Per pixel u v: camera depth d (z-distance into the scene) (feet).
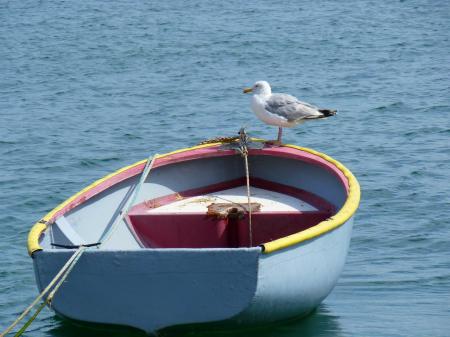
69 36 132.05
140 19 145.69
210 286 31.24
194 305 31.55
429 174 62.44
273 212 38.91
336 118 80.12
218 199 40.93
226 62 110.01
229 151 41.68
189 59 112.47
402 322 37.40
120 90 95.66
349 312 38.47
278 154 41.60
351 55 112.47
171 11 152.76
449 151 68.54
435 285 42.11
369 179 61.46
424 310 38.75
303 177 41.32
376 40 122.31
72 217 36.96
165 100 89.86
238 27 134.72
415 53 113.29
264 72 103.40
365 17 141.28
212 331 32.86
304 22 137.80
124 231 38.34
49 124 80.59
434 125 76.95
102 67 109.40
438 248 47.70
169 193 41.01
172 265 31.14
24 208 56.85
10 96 94.27
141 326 32.22
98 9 157.38
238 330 33.09
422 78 97.81
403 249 47.62
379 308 39.04
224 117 81.87
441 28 130.62
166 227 38.99
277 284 32.01
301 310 35.35
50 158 69.15
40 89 97.66
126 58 114.52
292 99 41.50
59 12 155.02
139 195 39.93
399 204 55.67
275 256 31.45
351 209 35.32
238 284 31.07
